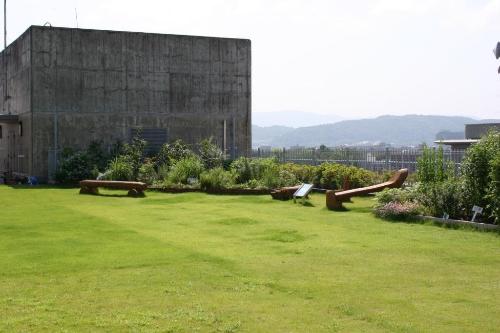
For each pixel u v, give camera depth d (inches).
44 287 326.3
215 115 1307.8
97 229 539.2
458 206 578.9
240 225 568.1
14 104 1305.4
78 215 639.1
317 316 277.1
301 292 318.7
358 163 1045.8
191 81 1285.7
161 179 1008.2
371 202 761.0
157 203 768.3
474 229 531.8
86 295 310.2
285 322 267.9
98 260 397.4
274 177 925.8
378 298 307.9
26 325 261.0
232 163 1058.7
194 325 262.2
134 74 1238.3
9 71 1350.9
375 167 1005.8
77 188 1011.3
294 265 385.7
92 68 1206.3
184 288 324.8
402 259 406.0
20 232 518.9
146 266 380.2
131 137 1236.5
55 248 441.7
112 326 260.2
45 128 1173.1
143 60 1245.1
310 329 258.8
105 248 442.6
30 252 425.4
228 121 1318.9
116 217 624.4
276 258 408.5
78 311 282.0
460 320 272.2
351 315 279.1
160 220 602.9
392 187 729.6
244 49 1330.0
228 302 298.5
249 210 688.4
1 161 1448.1
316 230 536.1
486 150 566.9
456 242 472.1
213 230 536.7
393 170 938.7
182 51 1275.8
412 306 294.0
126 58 1231.5
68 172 1088.2
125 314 277.4
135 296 308.7
